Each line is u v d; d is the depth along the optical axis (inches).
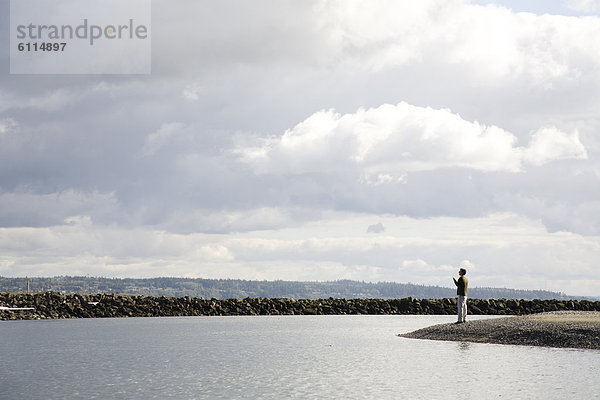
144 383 1136.8
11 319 3004.4
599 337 1569.9
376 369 1282.0
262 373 1246.9
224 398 1008.2
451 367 1272.1
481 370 1229.7
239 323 2731.3
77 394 1038.4
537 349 1517.0
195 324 2655.0
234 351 1625.2
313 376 1206.9
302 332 2208.4
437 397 1005.2
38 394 1038.4
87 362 1417.3
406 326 2512.3
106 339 1955.0
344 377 1190.9
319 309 3558.1
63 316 3191.4
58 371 1280.8
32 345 1774.1
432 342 1749.5
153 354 1561.3
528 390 1043.3
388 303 3599.9
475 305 3481.8
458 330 1877.5
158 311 3408.0
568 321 1777.8
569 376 1152.8
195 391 1063.6
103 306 3336.6
